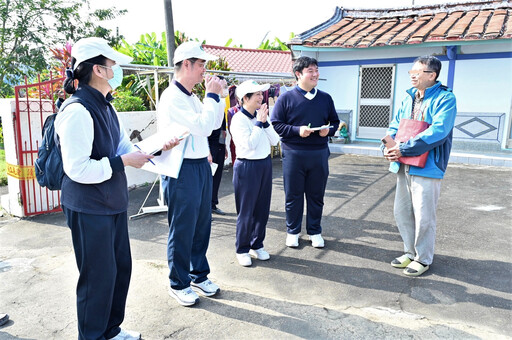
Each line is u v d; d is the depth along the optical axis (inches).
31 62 595.2
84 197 78.4
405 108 134.2
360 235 166.1
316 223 153.6
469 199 215.6
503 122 325.4
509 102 321.1
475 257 141.9
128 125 240.5
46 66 605.9
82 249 80.7
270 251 150.7
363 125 385.7
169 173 93.6
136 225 185.2
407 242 134.3
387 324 102.3
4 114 200.5
